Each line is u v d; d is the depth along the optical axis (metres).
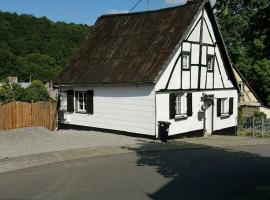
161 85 22.41
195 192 11.10
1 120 22.81
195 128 25.36
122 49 25.27
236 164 15.68
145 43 24.34
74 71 26.27
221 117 27.91
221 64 27.58
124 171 13.80
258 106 43.66
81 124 25.77
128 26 26.80
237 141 24.14
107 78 23.81
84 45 28.00
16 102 23.56
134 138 22.42
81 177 12.77
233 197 10.61
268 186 11.93
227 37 38.47
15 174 13.12
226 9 9.59
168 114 22.98
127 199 10.27
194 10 24.19
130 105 23.11
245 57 43.91
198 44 25.09
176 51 22.86
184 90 24.12
